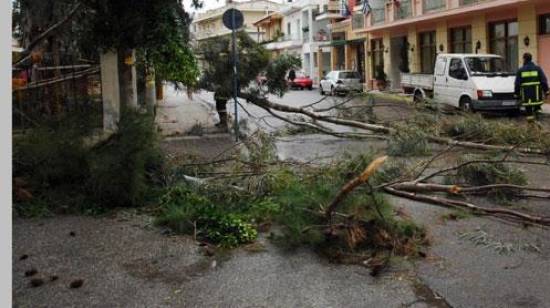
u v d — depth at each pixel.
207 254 5.27
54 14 12.09
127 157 6.93
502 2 22.61
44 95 11.85
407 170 7.45
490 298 4.19
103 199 6.96
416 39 32.34
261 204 6.50
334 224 5.34
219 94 14.45
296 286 4.52
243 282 4.62
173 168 7.81
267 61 14.12
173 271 4.89
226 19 13.47
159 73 15.90
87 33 10.28
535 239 5.54
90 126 8.22
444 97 20.08
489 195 7.10
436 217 6.36
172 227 6.07
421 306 4.09
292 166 7.79
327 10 49.59
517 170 7.41
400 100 13.30
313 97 33.53
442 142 9.48
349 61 44.81
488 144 9.46
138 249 5.46
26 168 7.46
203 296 4.35
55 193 7.18
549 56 21.88
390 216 5.49
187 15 11.59
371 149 7.90
